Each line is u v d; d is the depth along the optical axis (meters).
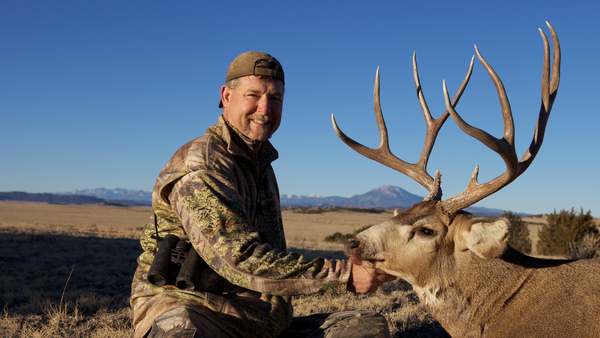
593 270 3.38
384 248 3.57
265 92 3.30
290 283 2.74
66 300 7.25
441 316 3.58
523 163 3.47
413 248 3.55
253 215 3.32
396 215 3.78
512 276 3.48
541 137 3.57
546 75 3.67
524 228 22.16
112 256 13.88
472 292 3.52
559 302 3.30
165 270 2.84
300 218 120.25
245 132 3.35
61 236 21.25
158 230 3.16
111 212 119.56
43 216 69.81
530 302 3.38
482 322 3.49
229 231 2.79
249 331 2.95
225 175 3.01
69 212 103.00
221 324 2.84
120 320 6.15
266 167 3.54
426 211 3.63
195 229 2.83
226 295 3.03
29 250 14.38
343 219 129.50
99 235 24.89
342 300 7.25
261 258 2.71
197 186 2.90
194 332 2.59
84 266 11.45
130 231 32.19
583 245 15.03
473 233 3.35
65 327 5.80
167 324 2.67
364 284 2.85
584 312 3.19
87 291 8.13
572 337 3.16
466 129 3.29
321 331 3.27
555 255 19.36
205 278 2.95
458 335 3.55
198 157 3.05
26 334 5.38
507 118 3.36
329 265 2.81
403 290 8.32
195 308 2.82
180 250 2.96
